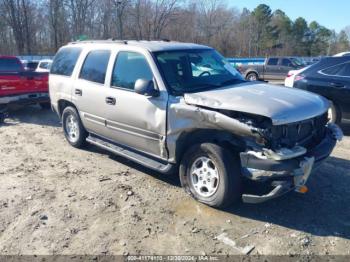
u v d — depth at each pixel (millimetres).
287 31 78500
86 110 6285
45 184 5305
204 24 63750
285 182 3945
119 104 5430
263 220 4285
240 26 69500
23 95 9781
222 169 4230
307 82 8305
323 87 8047
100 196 4902
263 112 3982
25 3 47594
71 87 6578
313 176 5504
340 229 4113
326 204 4660
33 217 4371
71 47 6953
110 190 5074
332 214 4426
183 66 5176
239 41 67938
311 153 4340
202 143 4410
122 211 4504
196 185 4648
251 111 4023
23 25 48000
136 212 4473
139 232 4066
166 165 5031
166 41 6117
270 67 23031
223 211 4473
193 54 5453
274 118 3941
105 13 50969
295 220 4285
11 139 7762
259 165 3961
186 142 4719
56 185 5266
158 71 4922
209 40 63844
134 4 53125
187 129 4508
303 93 4816
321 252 3715
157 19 55594
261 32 73062
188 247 3805
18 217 4379
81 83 6328
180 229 4117
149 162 5238
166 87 4809
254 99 4305
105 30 51375
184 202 4695
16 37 48062
